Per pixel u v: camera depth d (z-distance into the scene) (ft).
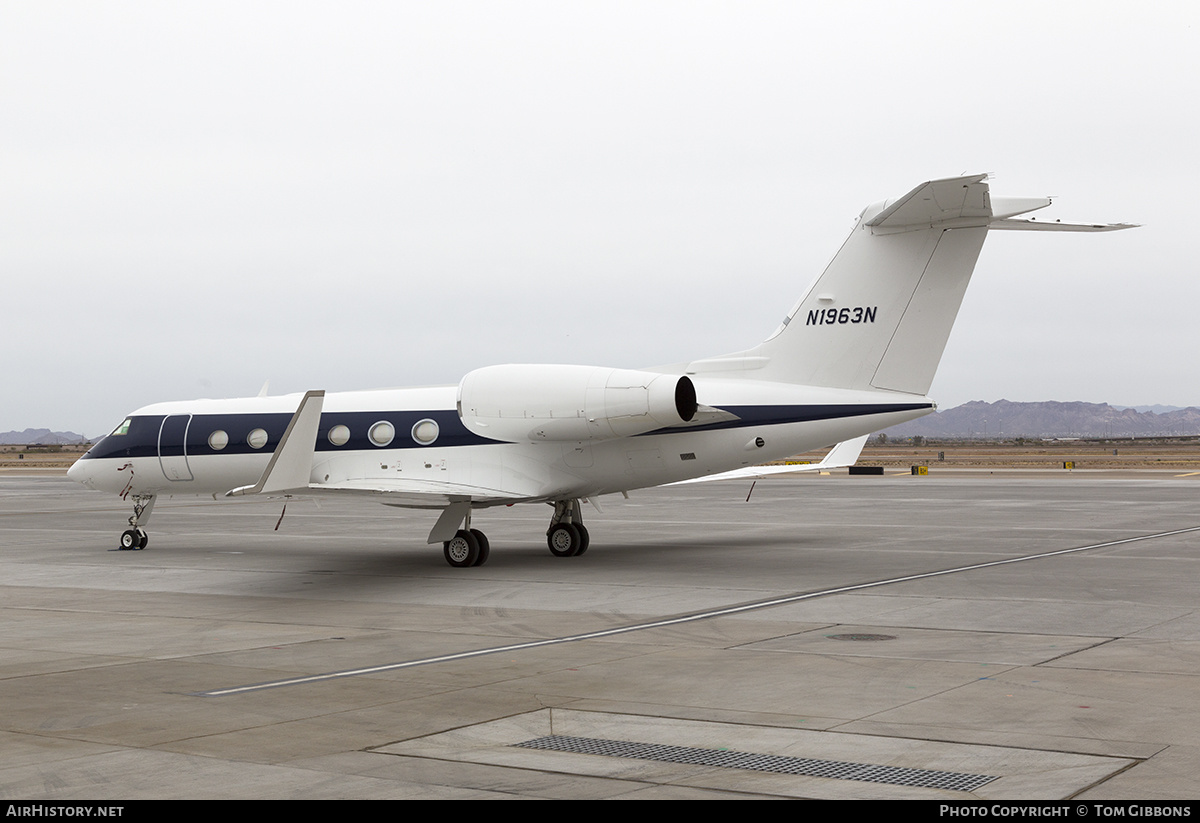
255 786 20.63
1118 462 289.94
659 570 58.39
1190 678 29.81
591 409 56.59
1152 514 98.22
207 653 35.35
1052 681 29.53
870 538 76.59
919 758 22.17
